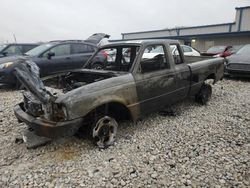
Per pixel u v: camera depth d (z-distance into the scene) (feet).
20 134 13.19
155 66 13.65
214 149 11.53
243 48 32.04
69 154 11.09
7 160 10.64
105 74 12.84
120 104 11.84
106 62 15.25
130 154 11.10
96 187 8.80
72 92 10.03
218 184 8.92
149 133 13.39
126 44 13.73
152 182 9.07
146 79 12.73
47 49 25.61
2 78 23.08
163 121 15.24
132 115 12.32
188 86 16.20
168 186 8.84
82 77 14.24
